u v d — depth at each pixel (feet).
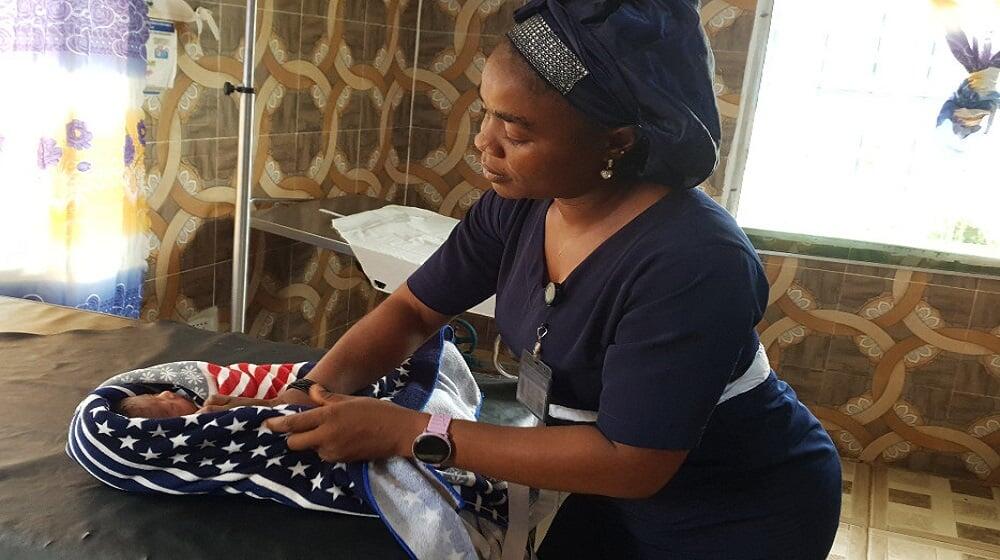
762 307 3.00
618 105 2.82
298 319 10.60
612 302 3.05
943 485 9.96
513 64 2.86
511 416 4.86
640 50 2.73
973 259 9.57
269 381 4.23
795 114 10.33
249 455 3.52
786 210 10.58
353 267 11.63
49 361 5.00
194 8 7.91
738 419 3.34
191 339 5.55
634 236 3.04
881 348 10.14
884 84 10.02
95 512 3.46
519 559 3.58
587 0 2.74
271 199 9.60
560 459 2.96
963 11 9.56
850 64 10.06
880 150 10.19
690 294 2.83
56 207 6.40
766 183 10.58
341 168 10.86
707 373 2.83
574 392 3.33
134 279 7.18
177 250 8.31
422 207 12.38
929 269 9.75
